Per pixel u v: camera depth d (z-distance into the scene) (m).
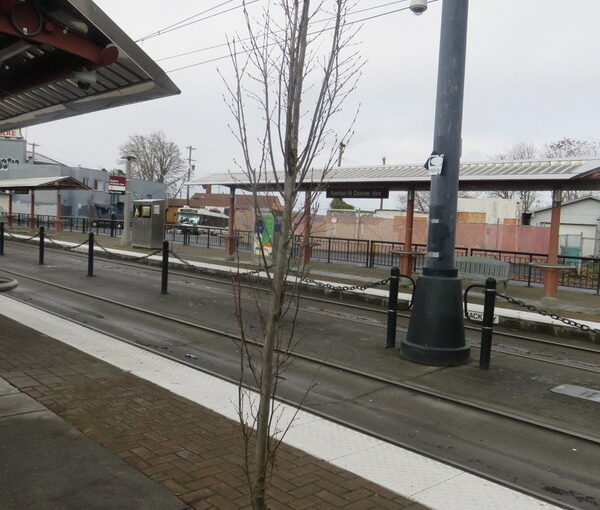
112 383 5.74
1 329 7.95
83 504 3.26
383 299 12.73
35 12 5.38
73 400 5.11
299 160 2.73
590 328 9.20
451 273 7.69
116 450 4.06
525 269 19.08
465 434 5.18
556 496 3.99
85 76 6.27
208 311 10.98
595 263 17.39
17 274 14.81
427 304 7.63
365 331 9.75
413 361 7.65
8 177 59.22
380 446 4.59
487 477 4.10
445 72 7.50
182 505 3.31
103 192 60.41
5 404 4.88
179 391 5.68
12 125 9.28
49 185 29.31
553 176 11.57
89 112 8.09
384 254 22.62
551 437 5.18
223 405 5.31
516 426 5.45
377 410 5.74
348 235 41.38
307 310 11.67
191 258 20.48
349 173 16.89
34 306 10.23
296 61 2.64
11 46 5.66
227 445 4.28
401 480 3.94
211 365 7.12
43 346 7.11
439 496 3.73
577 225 34.38
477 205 48.00
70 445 4.09
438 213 7.64
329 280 15.41
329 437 4.72
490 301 7.40
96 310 10.50
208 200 72.56
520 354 8.54
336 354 8.00
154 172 82.00
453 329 7.60
